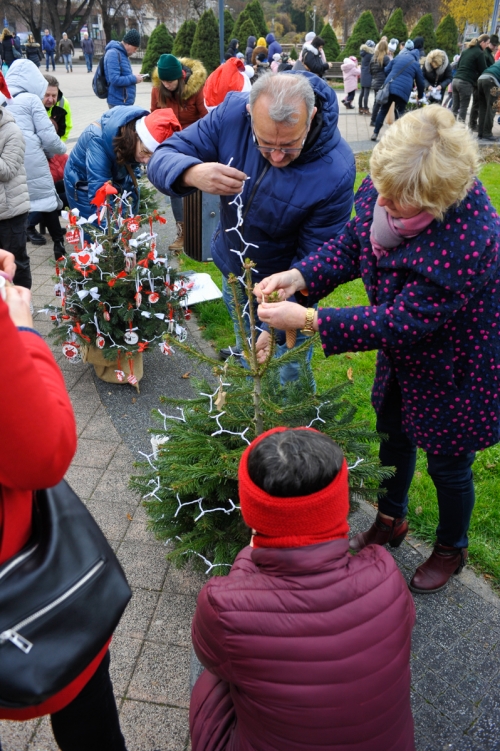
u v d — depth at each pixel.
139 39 8.43
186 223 4.83
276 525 1.27
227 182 2.42
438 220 1.75
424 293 1.82
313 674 1.24
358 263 2.25
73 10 44.81
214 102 5.77
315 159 2.60
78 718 1.48
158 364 4.21
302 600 1.27
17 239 4.33
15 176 4.14
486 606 2.49
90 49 28.81
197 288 4.91
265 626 1.26
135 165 4.32
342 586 1.28
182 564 2.31
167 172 2.54
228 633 1.28
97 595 1.24
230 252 2.99
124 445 3.39
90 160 4.07
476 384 2.05
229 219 2.86
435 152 1.57
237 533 2.24
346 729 1.27
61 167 5.71
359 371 4.14
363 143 11.16
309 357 3.10
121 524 2.85
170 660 2.24
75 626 1.19
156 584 2.55
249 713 1.32
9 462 0.98
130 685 2.15
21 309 1.18
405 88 10.42
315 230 2.71
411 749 1.39
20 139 4.09
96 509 2.93
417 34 24.11
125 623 2.38
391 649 1.29
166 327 3.77
